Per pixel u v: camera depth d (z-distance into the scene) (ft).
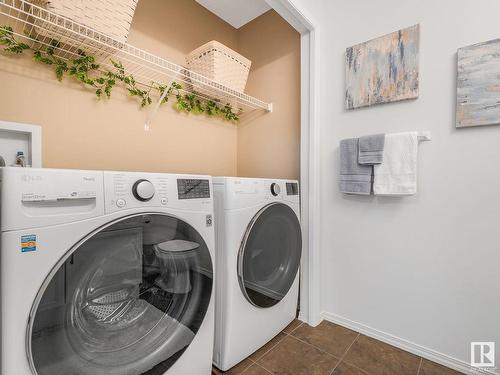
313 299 5.47
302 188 5.68
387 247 4.91
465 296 4.17
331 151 5.57
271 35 6.93
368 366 4.30
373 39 4.96
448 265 4.31
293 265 5.17
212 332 3.75
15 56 4.01
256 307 4.49
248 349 4.40
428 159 4.47
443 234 4.35
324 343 4.90
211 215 3.71
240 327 4.20
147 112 5.65
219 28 7.23
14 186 2.15
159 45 5.85
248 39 7.48
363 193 4.90
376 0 4.98
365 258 5.16
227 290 3.99
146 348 2.98
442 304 4.37
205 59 5.80
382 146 4.68
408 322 4.70
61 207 2.41
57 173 2.37
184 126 6.38
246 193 4.21
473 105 4.00
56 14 3.52
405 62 4.62
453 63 4.22
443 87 4.31
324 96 5.65
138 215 2.90
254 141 7.27
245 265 4.11
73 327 2.48
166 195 3.19
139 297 3.00
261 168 7.11
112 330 2.77
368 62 5.00
